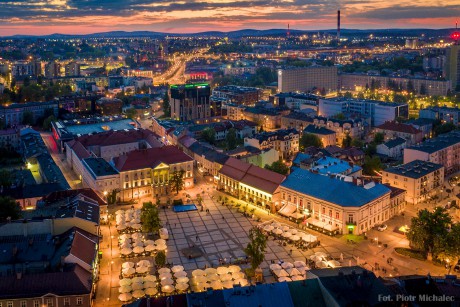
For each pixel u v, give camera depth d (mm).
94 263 181250
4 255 179000
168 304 142625
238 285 150250
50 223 196000
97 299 173750
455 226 193250
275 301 143750
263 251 192875
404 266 195250
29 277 160500
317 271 159375
